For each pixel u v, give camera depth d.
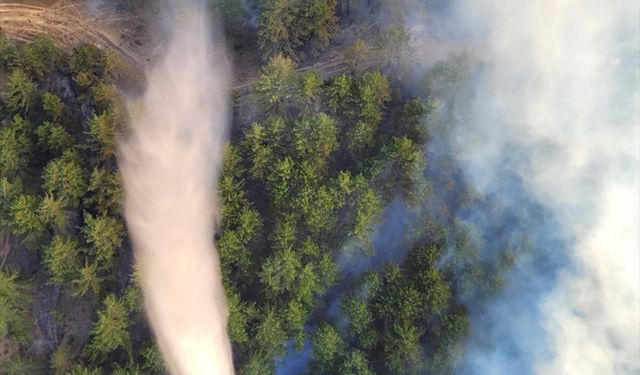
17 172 42.09
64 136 42.31
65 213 41.50
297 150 43.56
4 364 43.91
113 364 42.62
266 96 44.44
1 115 43.69
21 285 42.56
